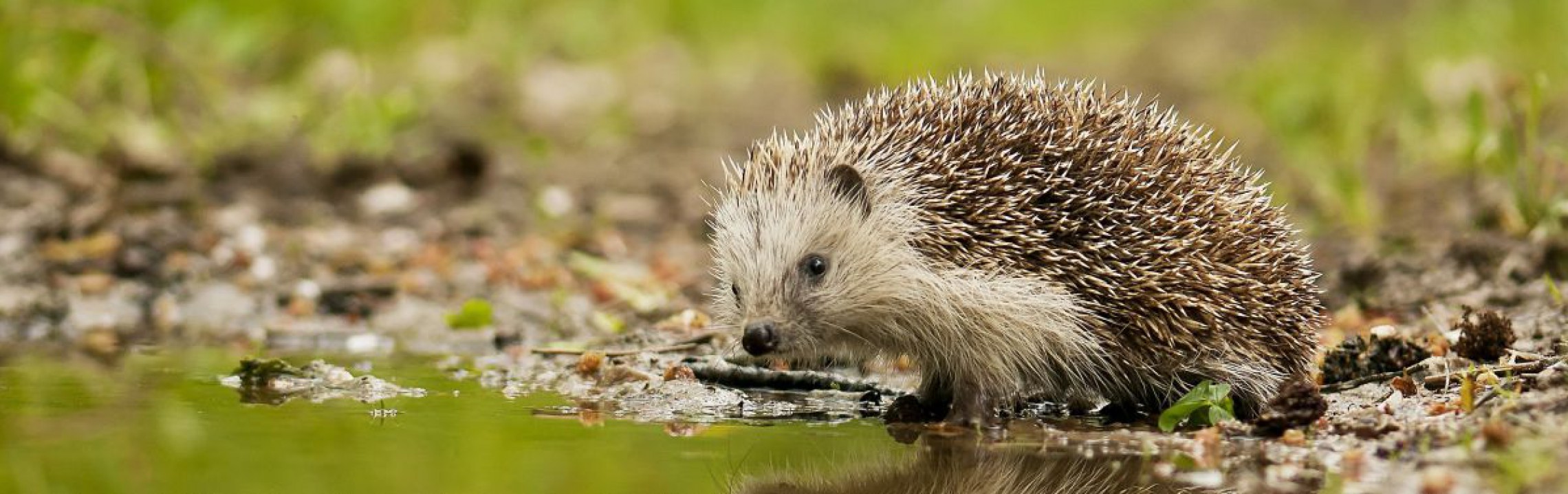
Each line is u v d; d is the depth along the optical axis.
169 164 18.44
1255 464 7.78
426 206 18.00
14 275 14.50
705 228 17.36
